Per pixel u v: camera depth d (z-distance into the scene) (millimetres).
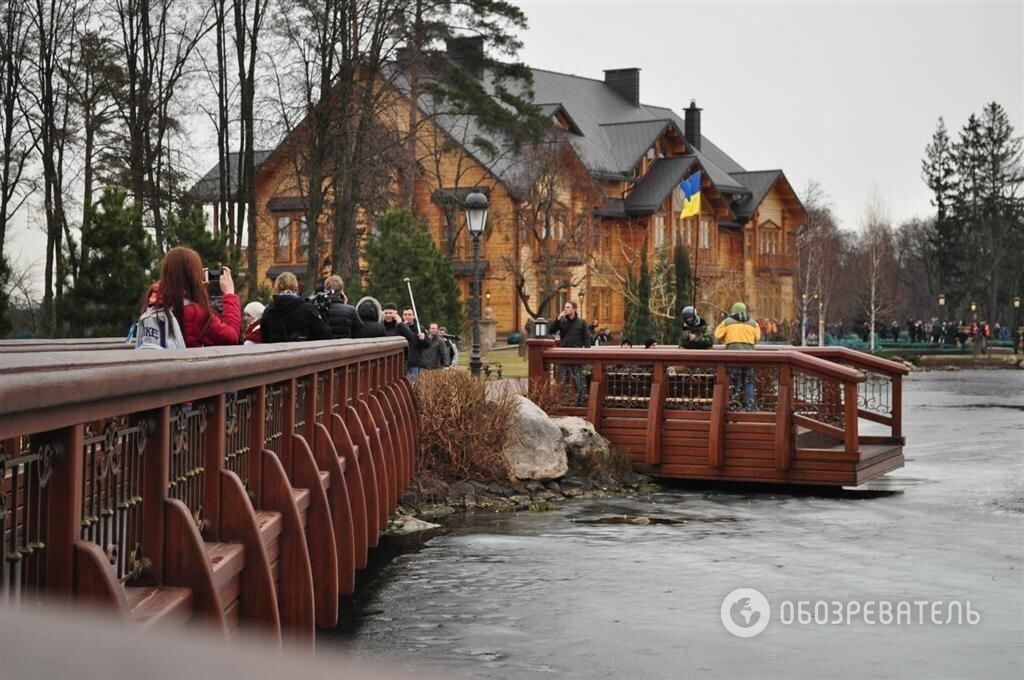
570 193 75188
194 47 43094
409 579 12109
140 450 4559
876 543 14180
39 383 3010
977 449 25469
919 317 141625
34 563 3576
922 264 142875
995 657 9250
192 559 4695
